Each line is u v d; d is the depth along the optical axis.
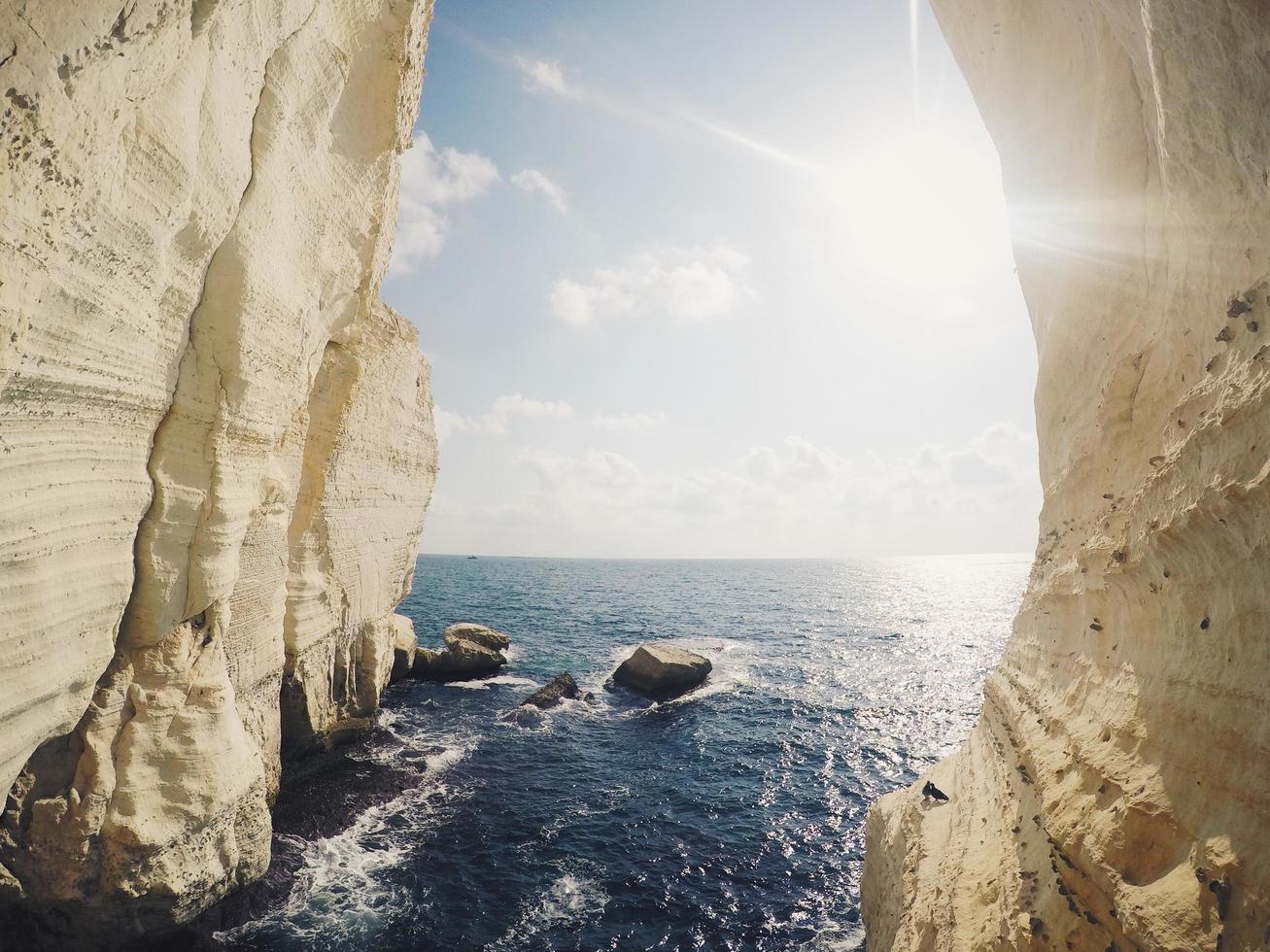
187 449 8.61
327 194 11.49
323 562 16.22
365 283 15.04
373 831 13.63
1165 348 5.35
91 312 6.19
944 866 7.18
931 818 8.47
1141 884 3.92
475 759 18.39
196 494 8.77
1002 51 9.01
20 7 4.45
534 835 13.98
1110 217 6.48
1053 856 5.09
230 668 11.38
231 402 9.18
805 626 51.09
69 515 6.50
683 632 45.66
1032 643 8.25
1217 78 3.65
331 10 10.18
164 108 6.57
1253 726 3.47
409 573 24.03
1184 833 3.76
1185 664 4.21
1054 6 7.20
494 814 14.86
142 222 6.63
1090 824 4.59
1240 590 3.74
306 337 11.87
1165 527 4.37
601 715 23.91
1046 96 8.09
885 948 8.02
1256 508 3.45
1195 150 4.20
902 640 43.62
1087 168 6.99
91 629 7.00
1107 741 4.94
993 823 6.97
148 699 8.46
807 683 29.81
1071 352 7.78
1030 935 4.91
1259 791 3.34
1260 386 3.46
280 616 13.11
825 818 15.62
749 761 19.53
